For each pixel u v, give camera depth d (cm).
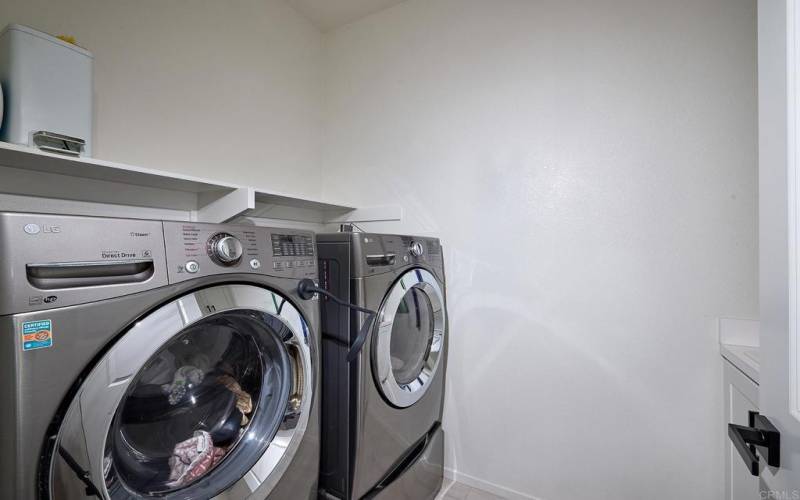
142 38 138
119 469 72
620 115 147
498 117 173
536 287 164
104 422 62
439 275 169
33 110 91
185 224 77
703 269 133
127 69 133
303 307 104
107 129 128
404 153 201
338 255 121
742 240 128
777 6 60
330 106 228
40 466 56
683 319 136
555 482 158
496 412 171
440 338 167
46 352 56
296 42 211
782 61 59
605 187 150
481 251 177
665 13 140
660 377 139
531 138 165
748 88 128
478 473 174
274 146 197
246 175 181
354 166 218
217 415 95
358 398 117
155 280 70
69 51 98
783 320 59
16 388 53
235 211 143
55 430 58
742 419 110
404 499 138
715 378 130
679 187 137
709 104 133
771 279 63
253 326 95
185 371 88
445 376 183
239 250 85
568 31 158
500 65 173
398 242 138
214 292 80
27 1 108
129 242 67
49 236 57
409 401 140
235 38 175
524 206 167
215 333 93
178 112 151
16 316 53
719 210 131
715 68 132
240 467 90
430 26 193
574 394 155
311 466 106
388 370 127
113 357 64
